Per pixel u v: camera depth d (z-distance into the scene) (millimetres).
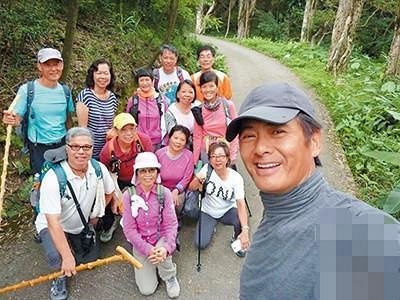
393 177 5055
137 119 3980
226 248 3664
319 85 9547
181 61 9453
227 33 28438
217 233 3877
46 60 3309
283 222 932
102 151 3572
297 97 941
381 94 7957
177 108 4070
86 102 3662
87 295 3045
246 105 979
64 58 5008
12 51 5477
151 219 3043
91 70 3727
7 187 4105
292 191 923
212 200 3598
